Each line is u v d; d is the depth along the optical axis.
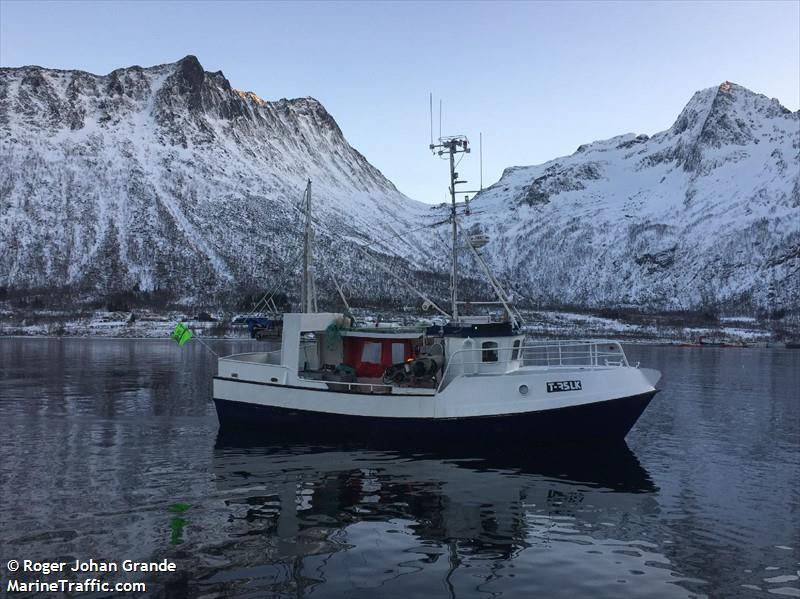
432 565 12.88
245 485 18.45
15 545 13.64
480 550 13.70
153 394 38.88
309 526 15.01
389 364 25.73
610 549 13.89
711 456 23.39
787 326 164.75
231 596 11.37
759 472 20.98
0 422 28.95
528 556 13.41
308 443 23.97
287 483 18.70
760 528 15.34
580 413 22.66
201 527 14.85
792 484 19.44
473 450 22.73
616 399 22.86
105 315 141.12
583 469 20.86
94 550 13.40
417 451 22.81
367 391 23.94
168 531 14.55
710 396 42.44
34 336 114.88
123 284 188.38
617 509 16.72
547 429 22.66
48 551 13.34
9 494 17.45
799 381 52.62
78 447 23.55
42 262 197.75
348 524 15.19
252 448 23.27
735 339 129.88
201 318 137.25
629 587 12.01
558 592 11.76
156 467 20.53
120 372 52.88
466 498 17.41
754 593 11.84
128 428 27.41
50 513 15.80
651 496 17.98
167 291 183.88
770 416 33.44
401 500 17.14
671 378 55.66
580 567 12.89
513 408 22.47
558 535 14.71
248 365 25.36
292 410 24.42
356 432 23.58
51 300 164.75
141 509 16.16
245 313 142.88
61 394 38.72
